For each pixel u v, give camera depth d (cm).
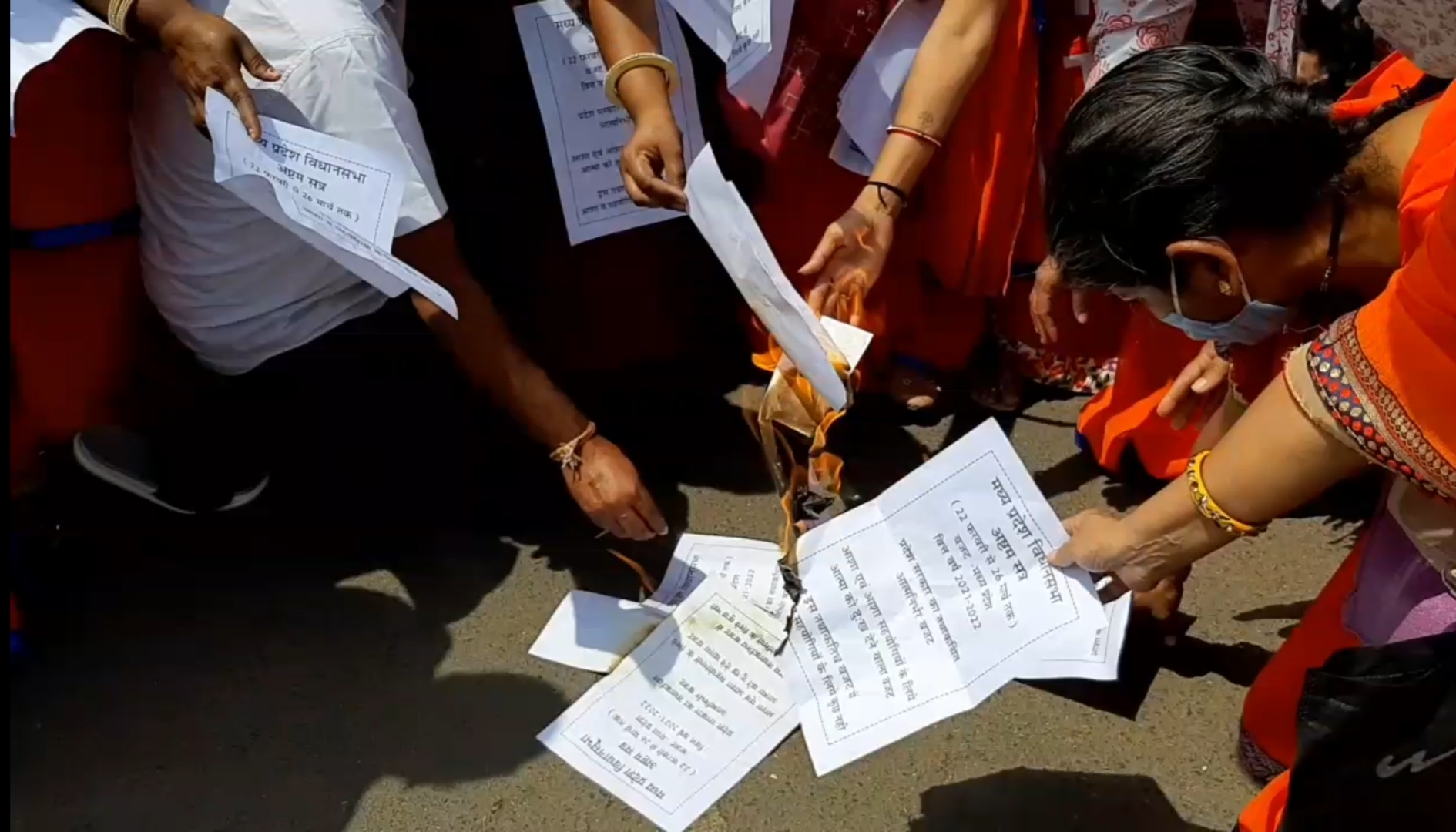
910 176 161
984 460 124
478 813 154
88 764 162
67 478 192
